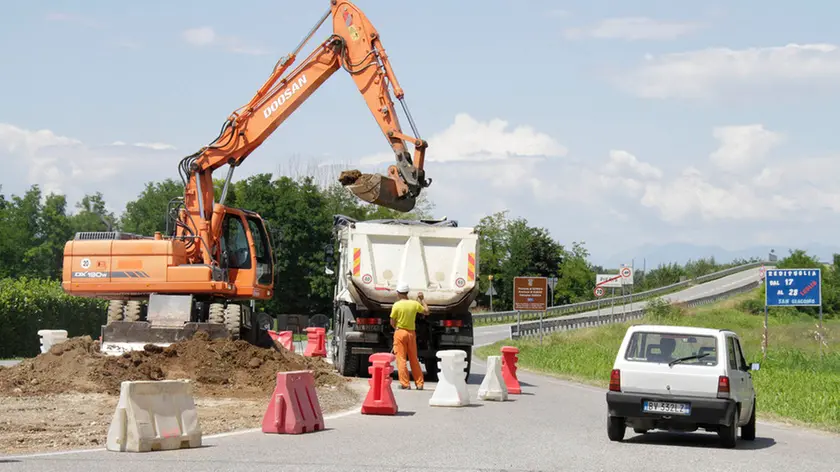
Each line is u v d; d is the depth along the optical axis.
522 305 44.38
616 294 101.00
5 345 34.06
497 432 14.48
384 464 10.97
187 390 12.27
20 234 78.06
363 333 25.02
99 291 24.00
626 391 13.88
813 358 35.62
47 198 81.81
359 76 24.52
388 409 16.81
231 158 25.28
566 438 14.01
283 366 21.45
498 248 94.69
